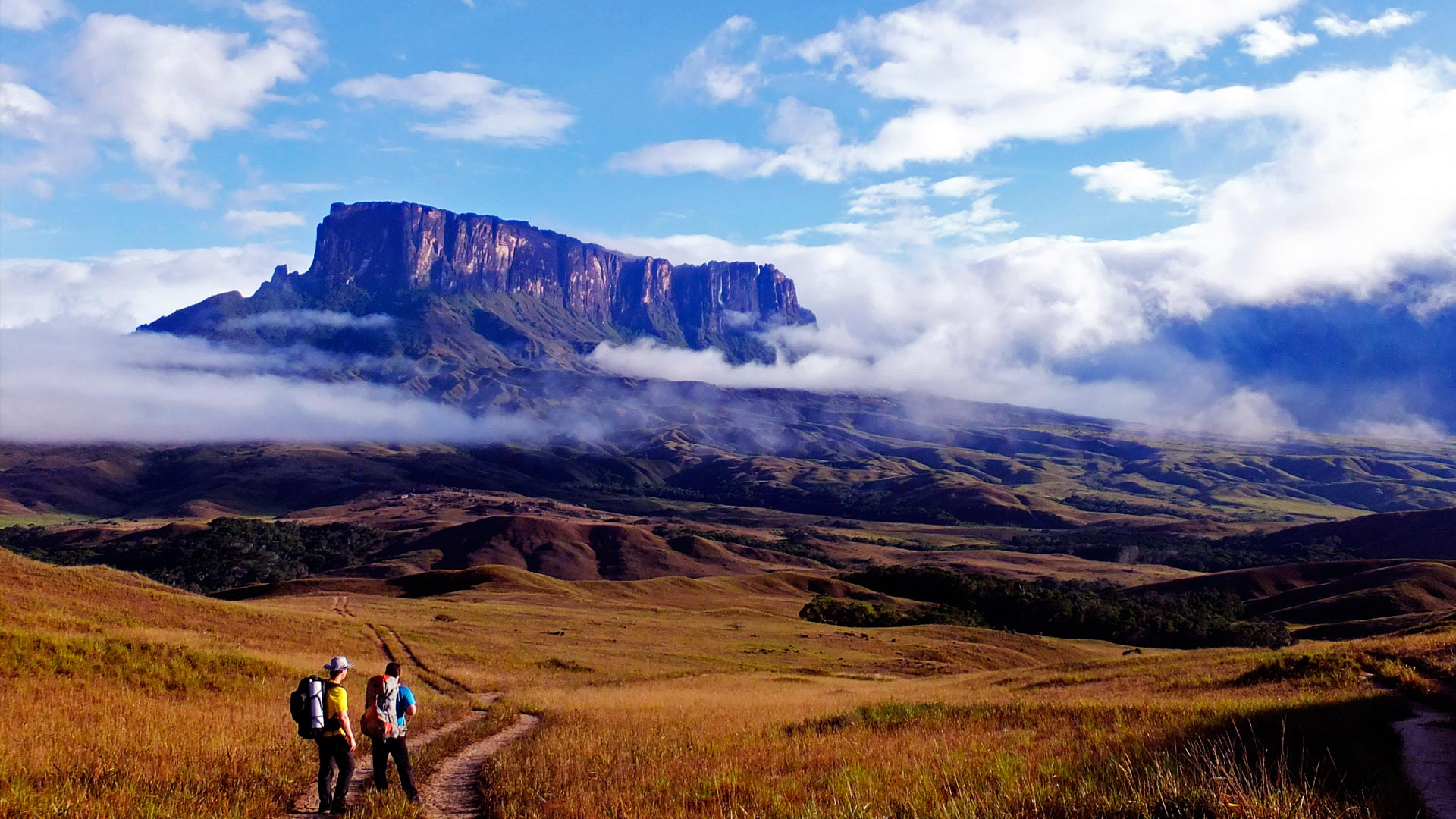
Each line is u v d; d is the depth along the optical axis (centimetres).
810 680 5800
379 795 1512
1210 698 2603
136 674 2875
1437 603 13275
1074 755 1602
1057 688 3781
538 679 5547
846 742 2017
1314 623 13338
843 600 12975
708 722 2695
